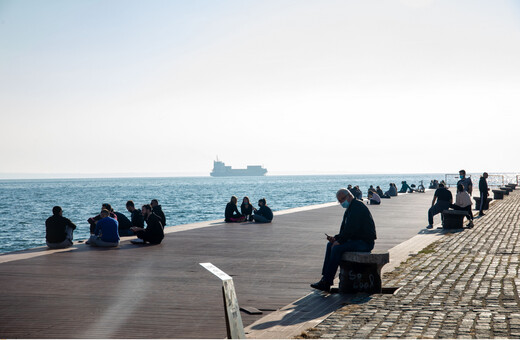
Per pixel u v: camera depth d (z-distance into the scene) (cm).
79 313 736
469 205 1897
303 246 1465
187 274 1043
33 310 754
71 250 1408
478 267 1041
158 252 1357
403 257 1215
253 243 1533
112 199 8600
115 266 1141
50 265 1159
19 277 1011
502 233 1712
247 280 977
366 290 845
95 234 1481
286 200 7150
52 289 899
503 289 813
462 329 583
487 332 568
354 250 863
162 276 1021
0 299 822
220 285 931
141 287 916
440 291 812
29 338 619
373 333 580
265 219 2195
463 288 830
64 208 6081
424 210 2920
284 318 691
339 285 866
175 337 622
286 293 866
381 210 2923
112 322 688
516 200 3762
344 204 891
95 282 961
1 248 2645
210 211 5053
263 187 15438
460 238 1588
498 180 6284
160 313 735
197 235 1747
